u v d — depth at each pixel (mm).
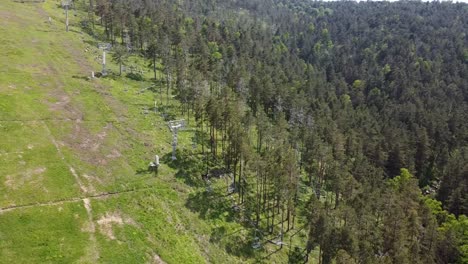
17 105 70750
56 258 43281
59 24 123688
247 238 62062
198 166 73375
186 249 52688
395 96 158125
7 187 51219
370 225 62250
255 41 178375
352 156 99812
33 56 94750
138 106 89250
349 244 53344
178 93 100375
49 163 58250
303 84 142875
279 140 84250
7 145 59219
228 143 78250
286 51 187750
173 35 128875
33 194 51406
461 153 108000
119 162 65062
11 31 104875
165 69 106688
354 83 167375
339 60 192500
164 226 54844
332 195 81625
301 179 87688
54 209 50125
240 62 133125
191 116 92500
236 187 72438
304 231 69438
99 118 76938
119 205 55125
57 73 90312
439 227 76062
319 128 102375
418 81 166000
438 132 120500
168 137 79500
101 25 136250
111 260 45312
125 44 127125
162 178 65312
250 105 115688
